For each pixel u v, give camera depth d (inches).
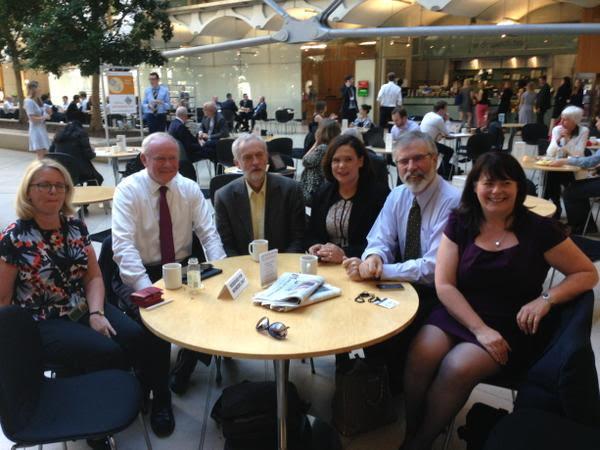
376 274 85.1
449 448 83.9
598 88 483.2
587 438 57.4
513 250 77.0
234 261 97.0
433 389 73.8
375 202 108.0
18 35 507.8
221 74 714.8
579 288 73.6
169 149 100.7
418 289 93.3
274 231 111.7
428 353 76.9
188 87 699.4
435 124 267.7
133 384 73.5
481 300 79.8
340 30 271.4
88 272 91.1
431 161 92.6
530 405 64.9
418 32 259.1
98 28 412.8
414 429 79.7
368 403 86.7
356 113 501.7
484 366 71.6
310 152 152.6
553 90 530.6
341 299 77.9
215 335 65.8
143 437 88.2
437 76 602.2
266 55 670.5
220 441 87.0
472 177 79.7
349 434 86.7
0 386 58.6
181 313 73.2
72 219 89.0
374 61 590.6
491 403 96.0
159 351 89.9
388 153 267.7
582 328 61.8
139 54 435.5
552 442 56.9
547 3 485.4
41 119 372.8
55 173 82.0
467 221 81.5
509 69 565.6
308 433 82.7
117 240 99.1
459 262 81.9
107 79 339.6
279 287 79.9
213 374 108.6
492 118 484.1
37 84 371.6
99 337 81.5
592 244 124.1
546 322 75.3
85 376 75.2
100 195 166.4
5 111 677.3
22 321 66.4
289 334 65.7
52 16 400.8
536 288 78.4
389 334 65.9
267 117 653.9
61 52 403.5
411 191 94.3
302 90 656.4
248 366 111.8
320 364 112.3
